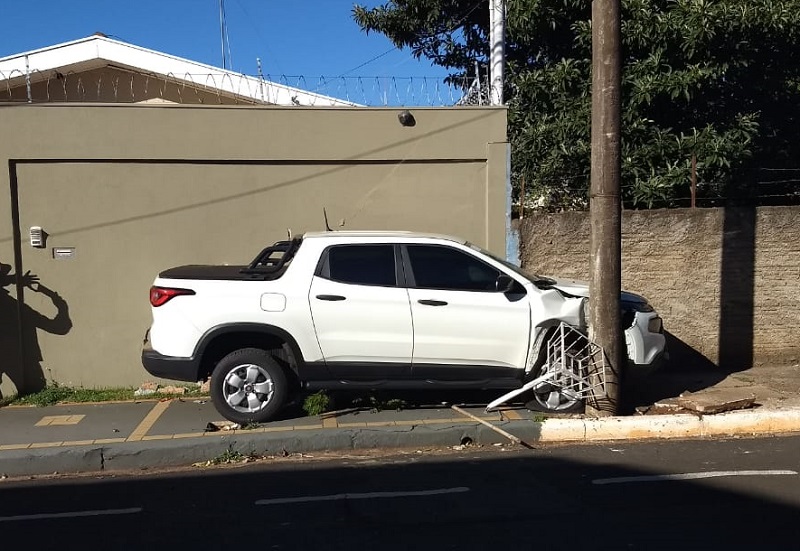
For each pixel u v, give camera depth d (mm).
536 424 7262
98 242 9227
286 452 6891
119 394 9039
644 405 8148
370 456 6816
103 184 9203
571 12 12297
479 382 7523
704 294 10328
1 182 8984
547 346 7535
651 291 10312
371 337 7309
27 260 9117
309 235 7625
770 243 10320
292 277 7348
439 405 8234
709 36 10812
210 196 9391
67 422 7770
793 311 10398
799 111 13203
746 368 10344
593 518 5098
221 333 7242
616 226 7500
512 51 14055
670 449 6895
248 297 7254
